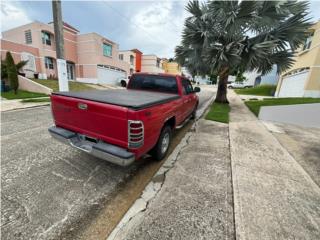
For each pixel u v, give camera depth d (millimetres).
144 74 4520
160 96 3275
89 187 2420
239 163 3234
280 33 7812
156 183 2566
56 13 7754
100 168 2924
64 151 3453
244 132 5207
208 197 2260
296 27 7461
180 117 4148
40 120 5555
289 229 1797
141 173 2830
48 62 18062
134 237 1657
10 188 2303
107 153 2197
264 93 20812
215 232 1736
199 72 10555
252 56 7758
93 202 2133
